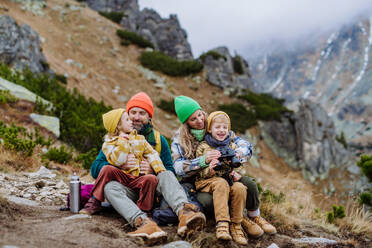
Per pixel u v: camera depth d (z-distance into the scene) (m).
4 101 9.89
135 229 2.91
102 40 34.97
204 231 3.13
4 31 17.03
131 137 3.29
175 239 2.83
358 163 6.62
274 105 33.62
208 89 32.47
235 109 29.28
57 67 23.11
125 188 3.15
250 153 3.54
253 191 3.44
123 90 27.47
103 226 2.77
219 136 3.36
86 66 27.95
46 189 4.78
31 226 2.49
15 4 32.81
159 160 3.33
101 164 3.38
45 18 33.75
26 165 6.13
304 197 6.13
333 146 31.14
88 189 3.54
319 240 3.96
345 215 5.50
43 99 11.92
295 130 30.36
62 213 3.32
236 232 3.14
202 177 3.33
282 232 4.18
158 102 27.61
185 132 3.51
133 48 36.56
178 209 2.99
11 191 4.34
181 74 33.62
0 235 2.10
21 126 9.02
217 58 36.09
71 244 2.22
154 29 47.50
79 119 10.66
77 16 37.22
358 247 4.05
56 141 9.36
